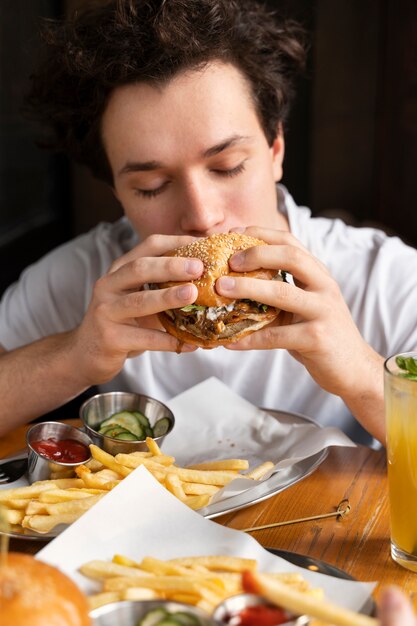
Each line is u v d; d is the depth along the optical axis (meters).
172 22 2.14
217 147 2.11
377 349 2.59
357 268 2.65
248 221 2.22
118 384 2.71
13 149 4.96
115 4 2.38
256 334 1.88
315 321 1.88
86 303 2.84
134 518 1.51
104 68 2.16
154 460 1.82
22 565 1.10
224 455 2.01
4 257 4.77
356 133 5.43
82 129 2.60
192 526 1.49
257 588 1.04
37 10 5.18
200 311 1.83
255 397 2.65
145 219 2.26
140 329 1.97
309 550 1.56
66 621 1.02
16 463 1.95
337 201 5.56
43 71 2.63
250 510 1.72
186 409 2.20
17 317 2.88
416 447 1.42
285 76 2.73
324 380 1.98
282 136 2.62
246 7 2.57
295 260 1.85
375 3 5.21
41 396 2.22
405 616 0.97
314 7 5.24
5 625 0.99
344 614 1.01
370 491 1.81
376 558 1.53
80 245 2.95
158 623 1.13
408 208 5.42
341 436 1.94
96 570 1.35
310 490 1.82
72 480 1.78
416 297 2.57
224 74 2.19
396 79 5.25
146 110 2.13
